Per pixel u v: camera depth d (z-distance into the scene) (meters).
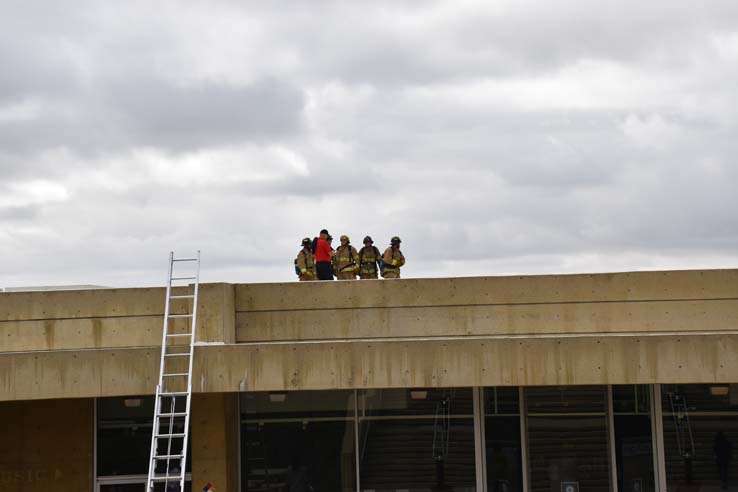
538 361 17.00
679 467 18.88
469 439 19.05
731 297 19.11
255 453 19.20
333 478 19.08
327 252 21.95
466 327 19.27
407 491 19.02
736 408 18.86
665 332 19.09
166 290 18.77
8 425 19.08
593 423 19.03
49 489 19.03
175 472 19.02
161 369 17.02
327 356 17.14
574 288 19.27
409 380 17.06
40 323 18.92
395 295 19.34
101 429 19.20
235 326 19.28
